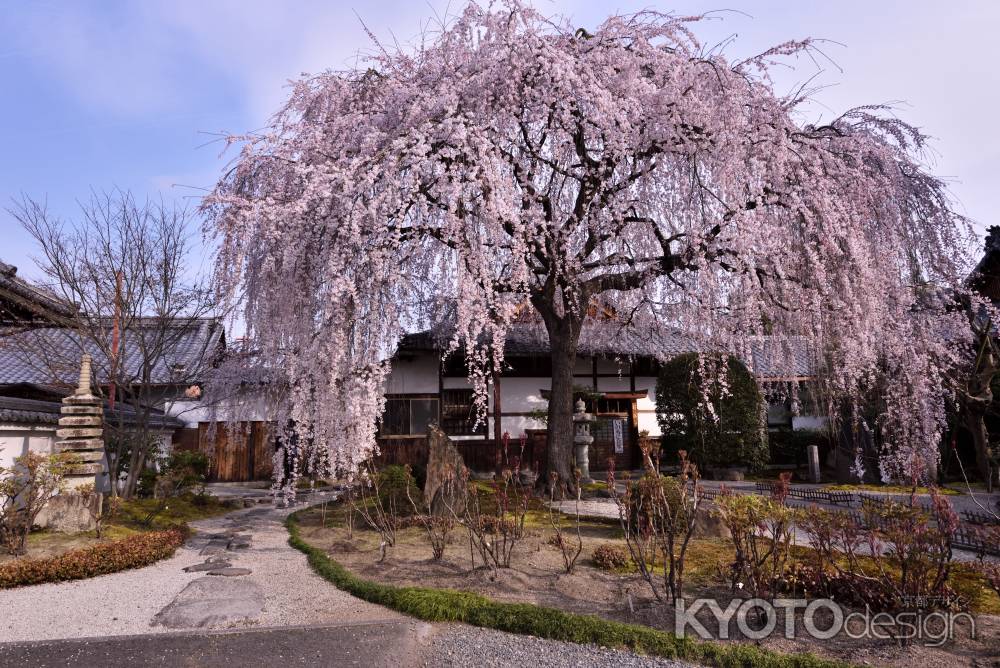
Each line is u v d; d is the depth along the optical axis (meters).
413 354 14.31
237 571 5.52
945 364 8.26
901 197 7.84
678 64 7.62
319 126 6.94
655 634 3.62
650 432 15.36
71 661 3.42
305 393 5.84
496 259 6.95
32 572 5.14
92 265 10.79
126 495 10.38
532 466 14.44
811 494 9.34
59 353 12.65
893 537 3.97
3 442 7.50
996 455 10.46
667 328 11.95
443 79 6.85
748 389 13.07
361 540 6.88
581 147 8.16
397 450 14.16
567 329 9.99
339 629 3.86
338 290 5.18
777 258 7.37
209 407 11.91
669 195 8.31
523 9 7.17
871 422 11.62
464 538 6.65
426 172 6.15
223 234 6.30
